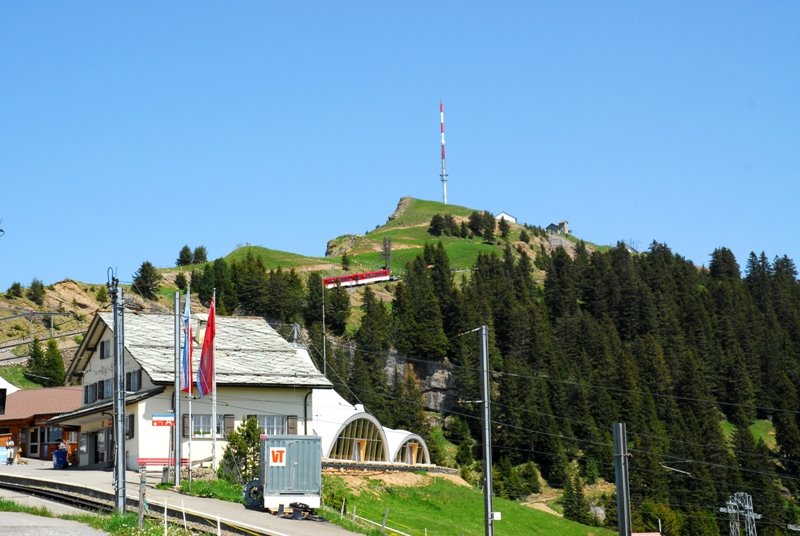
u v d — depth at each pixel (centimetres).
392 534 5425
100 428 7806
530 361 16288
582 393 14212
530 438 13425
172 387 7000
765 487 12300
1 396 9481
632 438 13600
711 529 11488
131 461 6975
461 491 8794
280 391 7444
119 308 4506
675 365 16588
